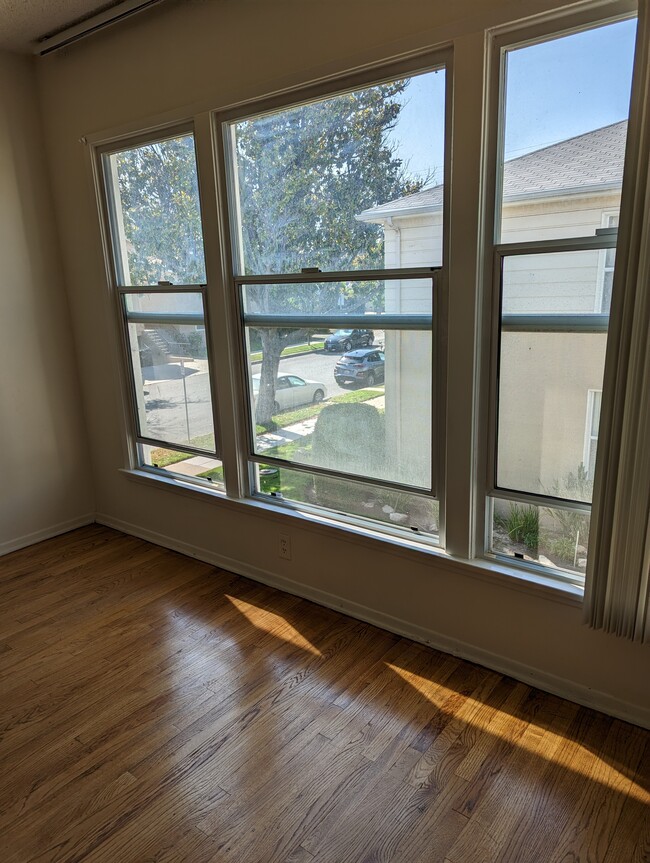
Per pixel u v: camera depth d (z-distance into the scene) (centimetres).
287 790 175
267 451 281
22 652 248
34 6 255
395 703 209
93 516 386
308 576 278
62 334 355
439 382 215
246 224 258
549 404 194
